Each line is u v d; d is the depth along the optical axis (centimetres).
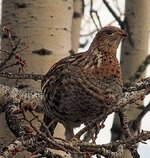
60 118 1007
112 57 998
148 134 855
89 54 991
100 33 1020
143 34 1489
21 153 1080
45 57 1121
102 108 977
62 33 1137
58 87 973
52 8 1133
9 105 1007
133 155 955
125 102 927
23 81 1100
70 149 832
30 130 839
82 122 1009
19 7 1131
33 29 1125
